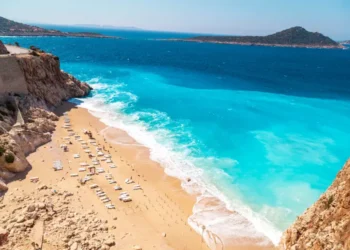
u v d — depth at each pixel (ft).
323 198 64.03
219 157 154.51
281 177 137.28
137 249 86.12
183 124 200.64
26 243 79.10
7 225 84.89
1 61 174.19
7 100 166.50
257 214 110.42
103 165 138.10
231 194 122.62
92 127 186.39
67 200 104.94
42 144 152.46
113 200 111.55
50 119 184.96
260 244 94.58
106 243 85.92
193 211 109.81
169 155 153.99
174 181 129.80
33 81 200.34
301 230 65.77
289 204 117.39
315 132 194.39
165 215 106.01
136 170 136.98
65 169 130.21
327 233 56.08
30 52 220.84
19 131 141.38
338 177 63.62
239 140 177.17
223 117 219.00
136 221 100.58
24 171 124.16
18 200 100.32
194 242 93.56
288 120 217.97
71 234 84.84
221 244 93.76
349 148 169.78
